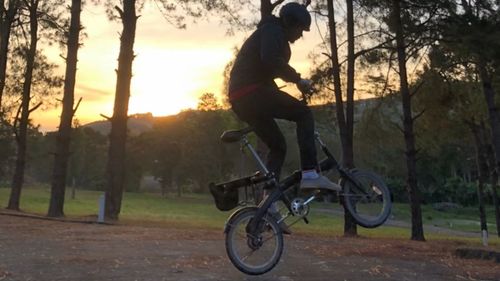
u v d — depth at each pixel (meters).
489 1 15.80
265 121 4.48
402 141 23.31
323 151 4.65
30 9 24.42
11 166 56.25
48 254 7.45
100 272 5.95
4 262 6.68
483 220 29.89
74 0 20.12
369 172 4.74
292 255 7.88
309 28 4.38
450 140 26.86
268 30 4.21
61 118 19.84
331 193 4.54
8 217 16.39
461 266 7.45
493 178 29.45
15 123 25.20
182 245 8.81
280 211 4.77
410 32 17.48
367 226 4.67
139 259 6.98
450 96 22.12
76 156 78.25
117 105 18.88
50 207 19.16
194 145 69.75
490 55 15.35
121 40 19.03
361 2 17.98
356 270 6.59
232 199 4.72
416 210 18.83
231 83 4.45
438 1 16.23
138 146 79.25
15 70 26.25
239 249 4.79
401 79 19.19
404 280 6.02
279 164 4.67
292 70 4.21
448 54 18.88
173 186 82.38
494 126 19.31
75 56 20.11
